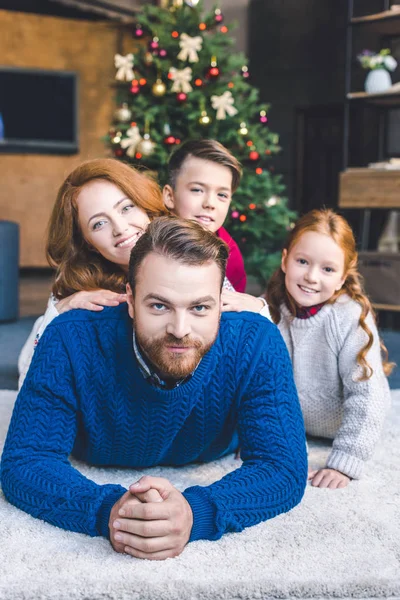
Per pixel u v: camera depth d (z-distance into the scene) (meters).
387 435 1.87
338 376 1.71
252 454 1.27
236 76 4.08
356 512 1.34
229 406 1.33
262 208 3.93
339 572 1.09
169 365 1.10
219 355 1.29
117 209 1.62
